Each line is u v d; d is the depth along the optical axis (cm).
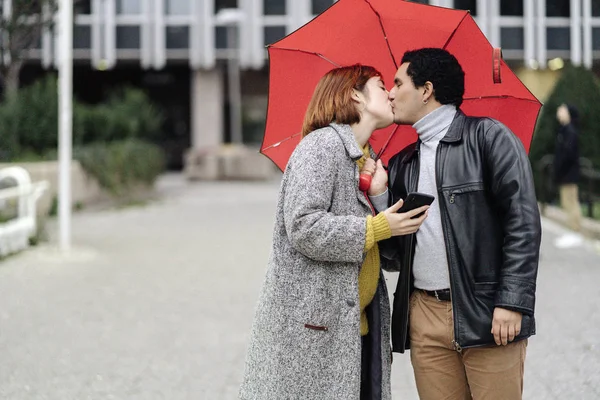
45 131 1784
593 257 985
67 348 611
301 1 3133
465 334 293
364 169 309
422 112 310
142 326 681
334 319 296
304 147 298
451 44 352
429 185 307
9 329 670
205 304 768
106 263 1012
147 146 2367
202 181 3122
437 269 304
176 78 3669
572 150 1127
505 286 282
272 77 359
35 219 1195
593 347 590
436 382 313
